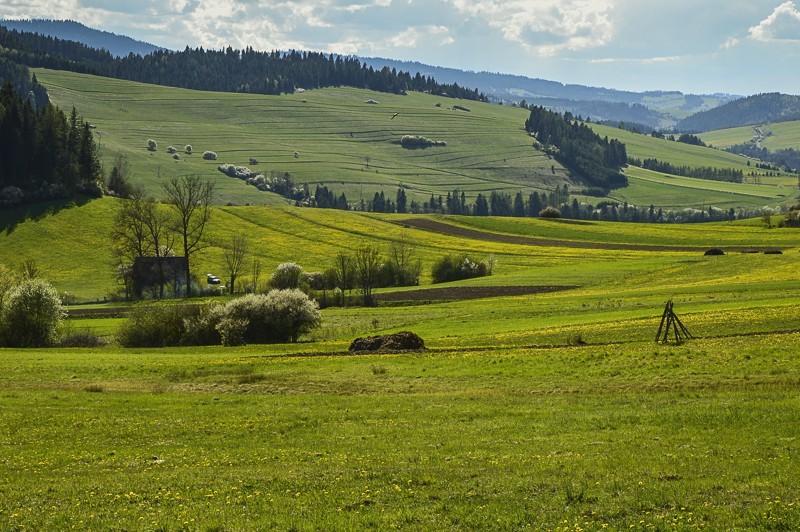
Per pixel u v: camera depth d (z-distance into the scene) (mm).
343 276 122188
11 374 50250
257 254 159625
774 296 74500
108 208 174625
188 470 23469
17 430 31156
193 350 66500
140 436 29781
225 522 17609
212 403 37594
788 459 21391
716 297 78562
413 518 17484
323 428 30297
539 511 17688
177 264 134875
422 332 72812
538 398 35312
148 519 18000
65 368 52781
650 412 29797
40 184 175750
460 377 43281
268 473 22594
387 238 175625
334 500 19312
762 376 36562
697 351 45281
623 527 16328
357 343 60812
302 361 53250
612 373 40812
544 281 115750
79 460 25719
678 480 19812
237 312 73625
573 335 59844
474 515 17391
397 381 43125
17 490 21453
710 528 15797
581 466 21812
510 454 23969
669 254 142625
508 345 57656
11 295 77500
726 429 26000
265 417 33031
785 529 15688
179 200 145125
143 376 49281
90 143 190875
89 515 18484
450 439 26969
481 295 107062
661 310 72250
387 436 28109
